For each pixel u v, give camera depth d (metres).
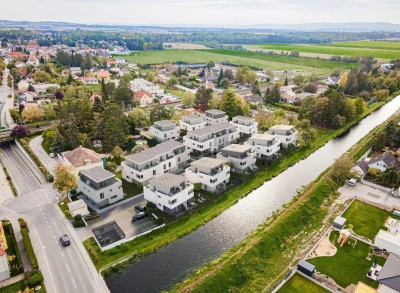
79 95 183.12
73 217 81.38
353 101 174.88
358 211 87.75
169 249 73.00
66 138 123.00
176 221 82.06
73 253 69.81
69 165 100.88
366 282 64.12
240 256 69.25
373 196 95.50
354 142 140.75
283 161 118.50
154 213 84.31
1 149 126.31
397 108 195.88
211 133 121.44
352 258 70.56
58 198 91.31
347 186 101.50
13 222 80.00
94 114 134.62
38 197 91.88
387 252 71.88
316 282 64.00
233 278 64.75
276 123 144.75
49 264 66.56
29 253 68.88
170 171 106.44
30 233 75.94
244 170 107.06
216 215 85.56
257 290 63.00
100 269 65.50
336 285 63.34
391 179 98.81
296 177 108.25
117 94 174.75
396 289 55.66
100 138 129.88
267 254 72.19
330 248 73.69
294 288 62.78
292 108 184.50
